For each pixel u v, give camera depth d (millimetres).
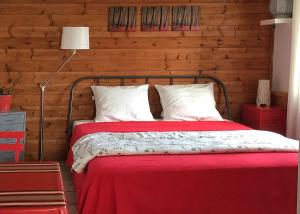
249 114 5137
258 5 5234
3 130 4457
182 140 3684
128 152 3285
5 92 4844
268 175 3057
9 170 2424
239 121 5324
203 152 3348
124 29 5070
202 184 2992
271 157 3252
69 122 5039
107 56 5082
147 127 4445
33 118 5039
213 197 3002
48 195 2055
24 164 2562
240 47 5258
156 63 5168
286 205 3080
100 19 5023
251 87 5324
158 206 2955
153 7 5098
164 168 2992
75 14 4977
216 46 5234
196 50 5207
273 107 4977
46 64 4984
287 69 4988
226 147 3383
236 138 3793
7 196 2029
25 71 4965
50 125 5074
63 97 5055
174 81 5227
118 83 5141
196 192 2988
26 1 4883
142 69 5156
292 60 4512
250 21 5234
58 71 4996
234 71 5285
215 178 3004
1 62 4918
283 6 4727
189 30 5176
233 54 5258
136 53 5121
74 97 5074
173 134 3971
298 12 4434
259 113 4852
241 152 3389
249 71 5305
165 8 5117
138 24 5098
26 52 4941
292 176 3078
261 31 5262
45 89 5020
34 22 4922
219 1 5184
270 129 4867
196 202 2988
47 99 5031
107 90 4922
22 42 4926
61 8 4949
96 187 2926
